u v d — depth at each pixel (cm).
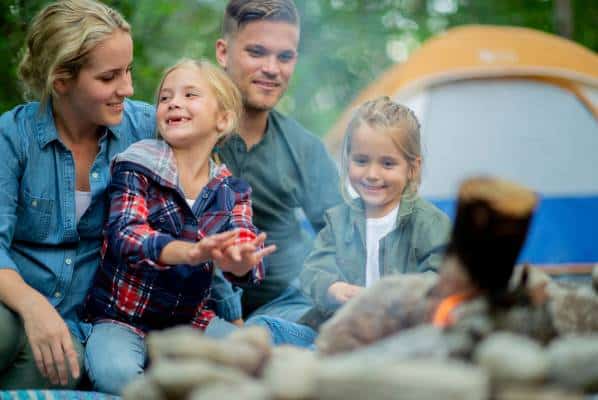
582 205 593
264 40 271
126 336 216
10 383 217
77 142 235
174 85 229
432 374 112
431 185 608
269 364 134
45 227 229
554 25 851
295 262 277
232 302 242
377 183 243
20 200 228
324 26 975
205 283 223
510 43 636
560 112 620
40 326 205
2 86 363
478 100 621
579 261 574
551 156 612
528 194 136
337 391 115
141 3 461
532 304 143
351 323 154
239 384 124
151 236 203
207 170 232
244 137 275
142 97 449
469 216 138
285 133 281
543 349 136
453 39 642
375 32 995
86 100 224
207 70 233
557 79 620
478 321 136
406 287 155
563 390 117
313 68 962
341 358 123
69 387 212
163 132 227
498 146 616
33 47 225
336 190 284
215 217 225
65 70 222
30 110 234
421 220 244
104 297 221
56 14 222
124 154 222
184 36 607
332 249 249
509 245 137
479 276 140
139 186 219
